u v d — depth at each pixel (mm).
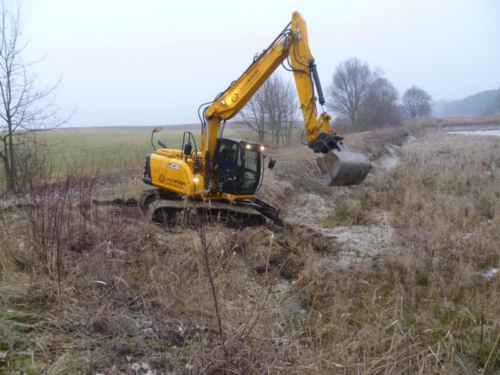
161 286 5949
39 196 8117
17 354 4445
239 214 10969
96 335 5090
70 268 6207
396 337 5668
